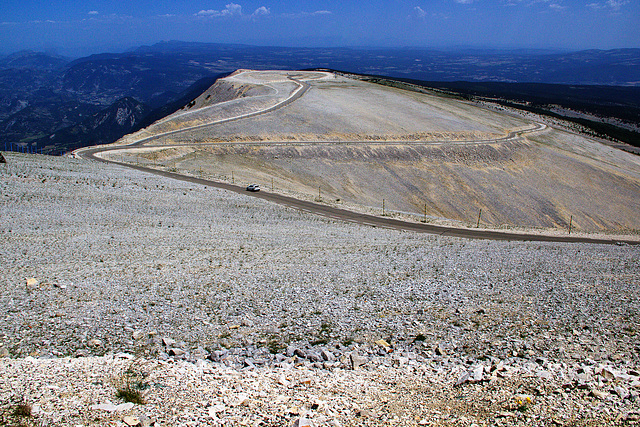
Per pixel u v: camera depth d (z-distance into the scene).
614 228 88.56
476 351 14.20
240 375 12.30
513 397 10.69
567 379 11.53
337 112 126.12
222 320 16.89
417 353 14.21
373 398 11.07
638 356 13.12
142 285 20.67
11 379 11.05
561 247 36.72
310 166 89.94
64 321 16.11
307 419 9.36
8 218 32.38
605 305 18.23
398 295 20.06
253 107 126.44
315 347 14.75
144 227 34.53
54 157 65.25
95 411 9.45
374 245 34.06
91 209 38.16
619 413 9.61
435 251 31.78
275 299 19.41
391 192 86.44
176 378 11.84
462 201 88.44
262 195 60.47
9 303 17.50
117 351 14.02
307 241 34.22
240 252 28.83
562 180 103.69
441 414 10.09
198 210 43.47
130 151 84.50
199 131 103.19
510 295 20.02
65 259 24.50
